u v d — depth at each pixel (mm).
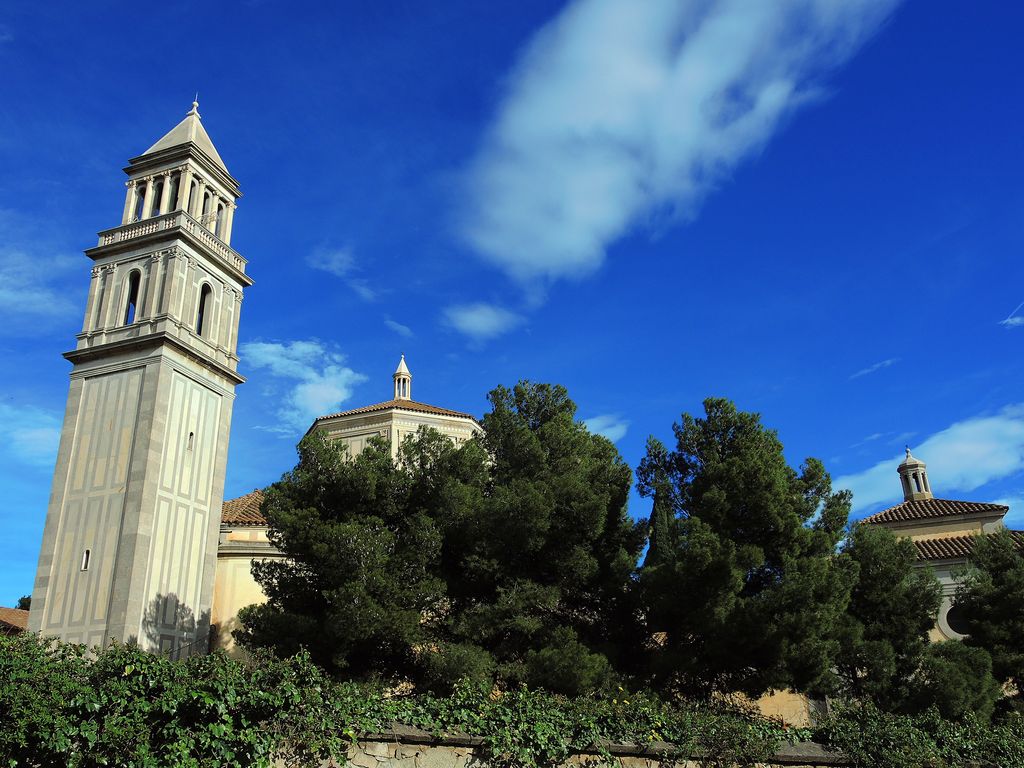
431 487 23812
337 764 12781
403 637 20578
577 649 20750
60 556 31578
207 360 35500
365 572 20609
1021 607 26922
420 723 13922
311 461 23109
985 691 23625
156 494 31750
